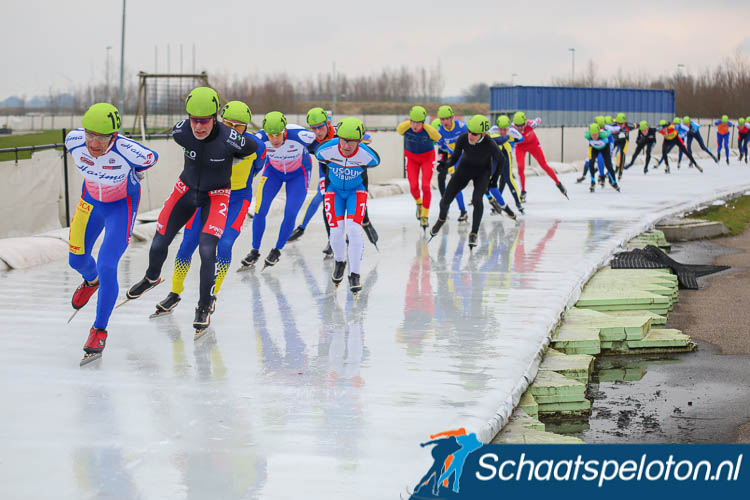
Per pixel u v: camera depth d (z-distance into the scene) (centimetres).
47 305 662
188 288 729
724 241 1211
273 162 793
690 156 2316
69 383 467
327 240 1030
